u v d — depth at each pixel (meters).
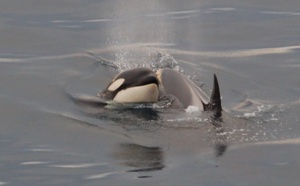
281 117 46.53
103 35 65.19
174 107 47.53
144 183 37.81
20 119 46.12
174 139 43.09
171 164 39.97
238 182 38.09
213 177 38.56
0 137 43.78
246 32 66.69
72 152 41.62
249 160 40.62
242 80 54.03
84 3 75.12
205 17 71.12
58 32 65.81
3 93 50.25
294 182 38.19
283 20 70.25
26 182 38.34
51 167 39.91
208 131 44.06
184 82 49.56
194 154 41.25
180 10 73.25
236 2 75.75
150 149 41.84
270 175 38.91
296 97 50.53
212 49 61.84
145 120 45.81
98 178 38.44
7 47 61.25
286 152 41.59
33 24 67.88
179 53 60.56
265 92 51.47
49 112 47.03
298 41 64.19
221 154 41.25
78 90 51.12
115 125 45.16
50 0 75.69
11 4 73.75
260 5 74.75
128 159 40.59
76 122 45.50
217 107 46.31
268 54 60.56
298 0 76.69
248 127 44.69
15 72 54.56
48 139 43.34
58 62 57.25
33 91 50.69
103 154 41.28
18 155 41.44
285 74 55.59
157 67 56.75
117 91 49.12
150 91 48.16
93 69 55.72
